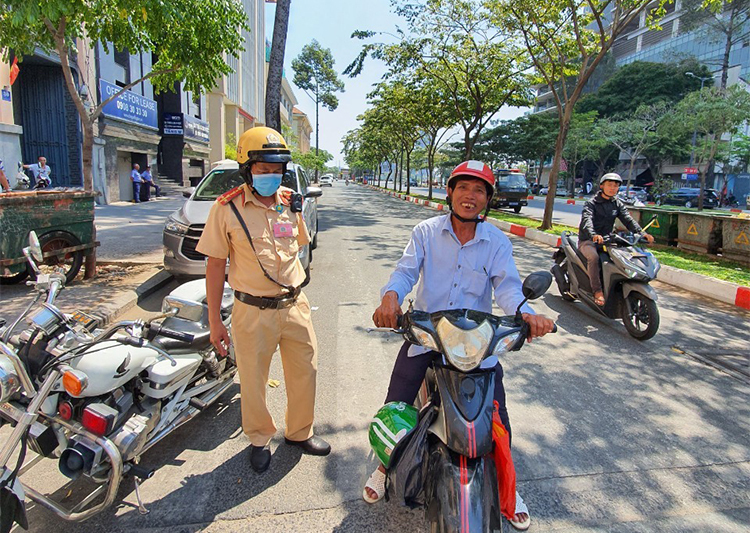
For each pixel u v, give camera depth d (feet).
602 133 137.69
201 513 8.61
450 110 73.87
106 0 19.31
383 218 60.23
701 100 98.22
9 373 7.31
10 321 16.40
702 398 13.29
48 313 8.02
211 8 22.33
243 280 9.12
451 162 203.21
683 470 10.09
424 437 7.11
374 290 23.36
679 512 8.87
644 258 17.49
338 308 20.40
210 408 12.25
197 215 21.93
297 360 9.92
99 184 59.77
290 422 10.34
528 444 10.91
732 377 14.65
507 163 198.80
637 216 40.32
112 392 8.46
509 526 8.41
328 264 29.45
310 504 8.88
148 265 26.04
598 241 18.10
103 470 7.90
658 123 125.29
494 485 6.59
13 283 21.03
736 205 131.54
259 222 9.08
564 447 10.82
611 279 18.08
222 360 11.54
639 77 152.15
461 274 8.11
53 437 8.16
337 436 11.08
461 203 7.80
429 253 8.26
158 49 24.72
